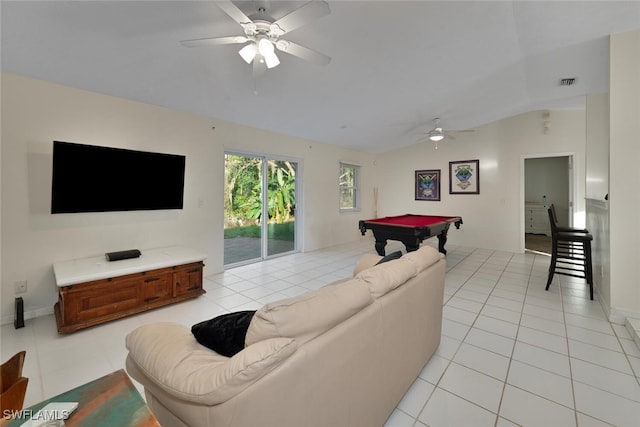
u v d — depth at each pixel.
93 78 2.78
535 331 2.46
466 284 3.71
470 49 2.92
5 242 2.56
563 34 2.66
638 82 2.47
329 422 1.08
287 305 1.03
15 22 2.00
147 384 1.01
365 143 6.37
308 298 1.09
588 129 4.00
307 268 4.54
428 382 1.82
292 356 0.93
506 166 5.69
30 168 2.66
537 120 5.33
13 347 2.22
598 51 2.96
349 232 6.84
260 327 0.98
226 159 4.54
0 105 2.51
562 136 5.15
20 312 2.52
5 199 2.55
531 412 1.56
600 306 2.95
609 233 2.62
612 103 2.56
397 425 1.48
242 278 4.01
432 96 4.09
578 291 3.41
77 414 0.85
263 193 5.02
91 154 2.88
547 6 2.29
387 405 1.47
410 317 1.64
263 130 4.82
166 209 3.53
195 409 0.82
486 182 5.93
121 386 0.98
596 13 2.34
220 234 4.22
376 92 3.78
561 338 2.33
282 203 5.40
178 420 0.91
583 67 3.34
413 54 2.94
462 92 4.03
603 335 2.37
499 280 3.87
